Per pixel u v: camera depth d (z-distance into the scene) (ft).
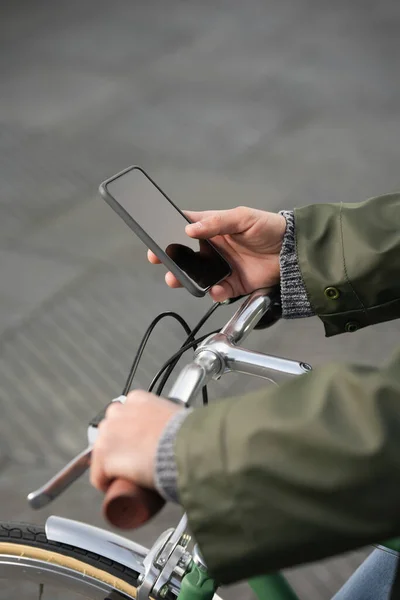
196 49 21.49
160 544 4.11
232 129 16.63
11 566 4.67
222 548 2.49
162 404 2.70
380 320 4.06
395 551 4.19
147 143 15.96
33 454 8.50
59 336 10.43
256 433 2.47
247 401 2.59
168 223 4.16
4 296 11.27
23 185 14.24
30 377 9.68
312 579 7.11
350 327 4.09
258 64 20.42
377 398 2.49
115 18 23.91
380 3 25.14
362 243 3.93
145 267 11.87
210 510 2.47
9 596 6.43
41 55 20.99
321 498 2.41
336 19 23.82
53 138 16.10
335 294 3.97
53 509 7.82
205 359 3.51
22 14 24.26
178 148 15.78
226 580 2.54
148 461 2.55
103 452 2.63
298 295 4.10
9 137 16.14
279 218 4.17
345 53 21.12
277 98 18.26
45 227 12.94
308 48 21.54
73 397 9.34
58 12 24.40
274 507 2.43
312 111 17.51
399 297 3.96
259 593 4.06
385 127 16.58
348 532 2.42
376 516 2.43
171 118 17.13
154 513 2.63
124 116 17.19
